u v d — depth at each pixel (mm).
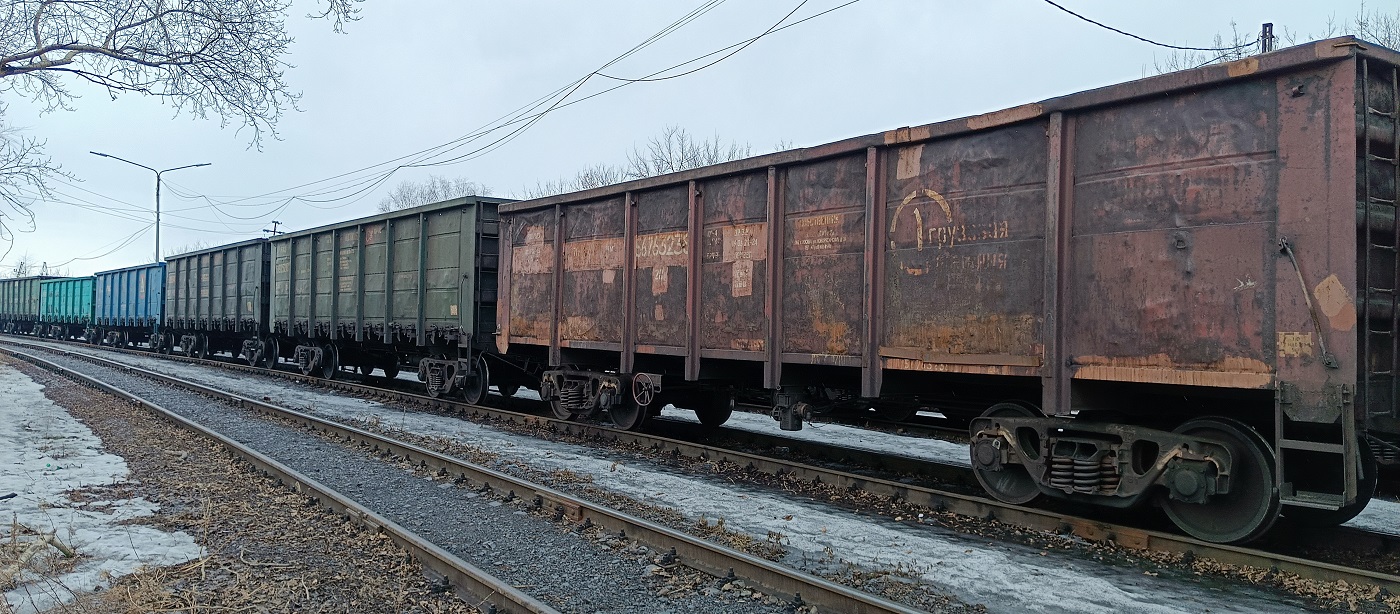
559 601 4648
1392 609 4637
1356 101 5047
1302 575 5105
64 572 4887
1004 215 6512
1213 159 5434
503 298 12562
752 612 4555
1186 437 5715
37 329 45688
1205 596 4965
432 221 15109
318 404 14344
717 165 8828
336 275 18484
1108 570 5504
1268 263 5156
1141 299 5730
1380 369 5418
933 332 6949
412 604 4512
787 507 7133
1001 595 4906
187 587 4676
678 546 5434
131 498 6816
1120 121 5914
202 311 26859
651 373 10242
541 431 11500
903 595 4820
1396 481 6668
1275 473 5355
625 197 10211
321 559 5254
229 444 8953
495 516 6539
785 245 8273
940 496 7062
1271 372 5121
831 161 7867
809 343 7992
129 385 16516
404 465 8570
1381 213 5352
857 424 13023
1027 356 6309
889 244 7340
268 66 11203
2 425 10812
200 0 10531
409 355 17203
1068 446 6422
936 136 6922
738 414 14734
